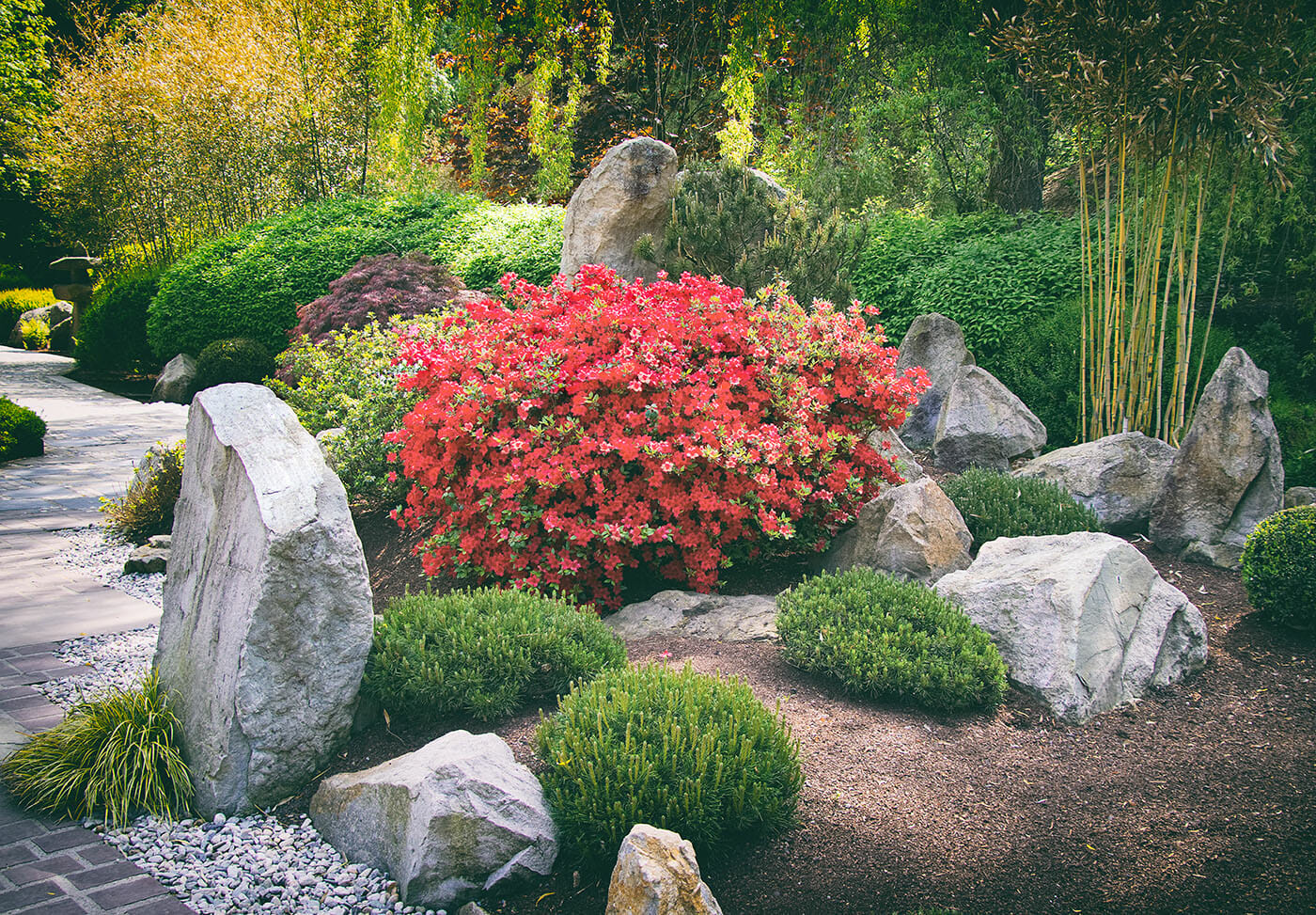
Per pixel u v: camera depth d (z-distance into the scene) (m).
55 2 25.19
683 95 14.66
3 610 5.70
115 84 16.81
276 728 3.39
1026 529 5.52
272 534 3.29
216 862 3.09
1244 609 4.89
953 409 7.73
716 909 2.43
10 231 27.59
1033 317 9.32
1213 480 5.54
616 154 9.01
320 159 17.62
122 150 17.14
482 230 14.19
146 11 20.67
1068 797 3.30
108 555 7.01
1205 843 3.04
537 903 2.80
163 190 17.55
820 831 3.03
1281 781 3.39
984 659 3.85
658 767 2.90
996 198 11.95
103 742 3.52
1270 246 9.05
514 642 3.81
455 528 5.46
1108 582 4.20
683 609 4.86
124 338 17.39
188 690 3.62
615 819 2.81
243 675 3.30
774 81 13.05
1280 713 3.91
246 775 3.36
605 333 5.48
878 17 11.71
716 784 2.85
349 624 3.54
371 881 2.96
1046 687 3.92
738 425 5.15
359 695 3.68
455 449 5.41
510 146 17.59
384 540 6.66
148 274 17.41
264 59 16.86
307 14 16.86
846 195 11.55
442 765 2.93
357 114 17.16
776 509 5.46
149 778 3.39
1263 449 5.42
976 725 3.76
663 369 5.19
